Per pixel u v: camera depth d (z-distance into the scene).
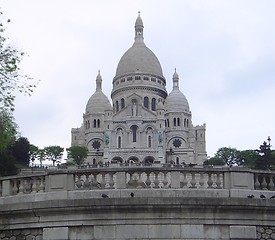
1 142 25.95
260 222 24.47
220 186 24.95
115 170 24.88
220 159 184.50
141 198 23.89
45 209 24.36
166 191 24.41
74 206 24.06
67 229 24.23
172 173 24.89
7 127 26.75
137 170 24.92
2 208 24.98
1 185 26.27
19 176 25.88
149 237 23.89
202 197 24.08
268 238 24.52
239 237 24.16
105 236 24.00
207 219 24.16
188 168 24.95
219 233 24.17
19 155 141.25
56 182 25.02
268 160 129.88
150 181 24.92
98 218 24.14
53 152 184.88
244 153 185.50
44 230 24.44
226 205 24.05
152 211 24.00
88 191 24.67
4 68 24.45
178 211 24.05
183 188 24.66
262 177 25.64
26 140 145.75
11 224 25.02
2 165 80.25
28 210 24.59
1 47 24.64
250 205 24.17
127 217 24.06
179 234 23.92
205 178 25.06
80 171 25.03
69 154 199.12
